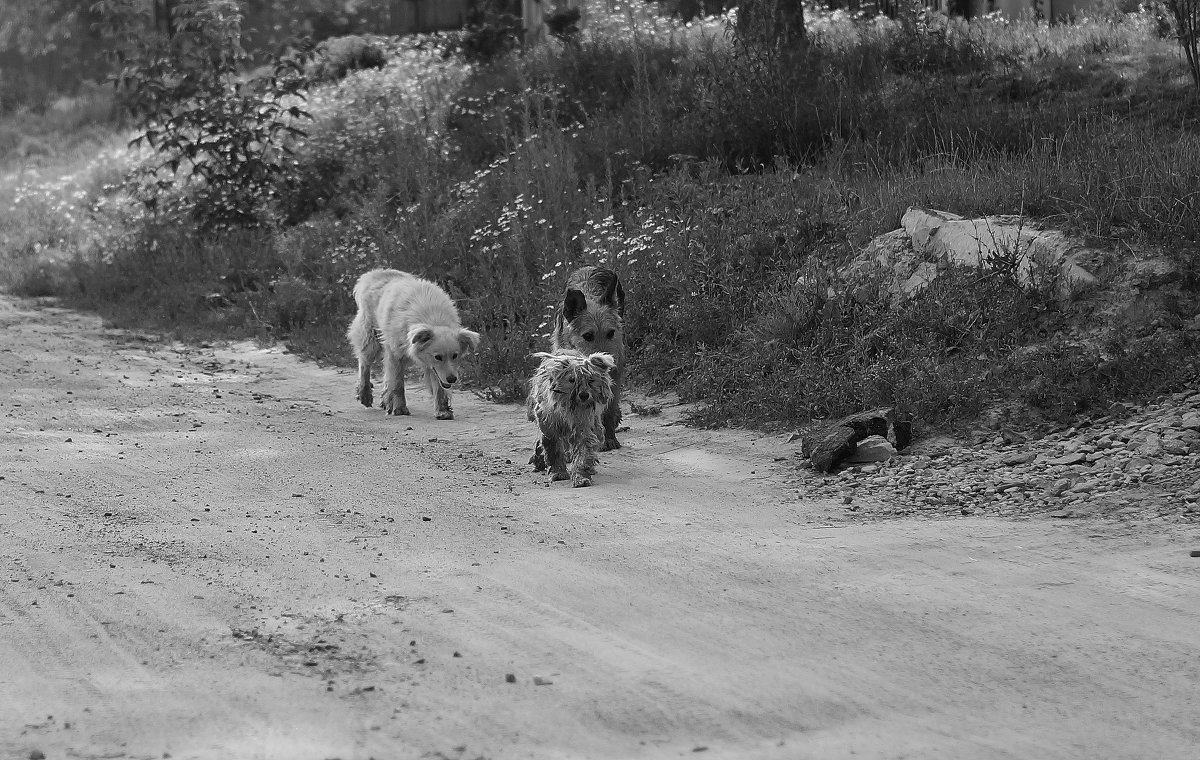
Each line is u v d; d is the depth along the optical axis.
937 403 10.57
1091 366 10.50
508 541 8.09
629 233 15.95
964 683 5.55
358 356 13.71
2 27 51.34
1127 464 8.89
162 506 9.11
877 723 5.18
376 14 43.00
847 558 7.36
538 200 17.75
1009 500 8.51
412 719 5.29
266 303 19.03
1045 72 18.91
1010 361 10.86
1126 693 5.38
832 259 13.86
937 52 20.20
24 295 23.08
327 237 20.86
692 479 9.82
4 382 14.61
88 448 11.20
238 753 4.97
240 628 6.45
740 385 12.21
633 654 6.00
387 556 7.76
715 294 14.02
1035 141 15.81
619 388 11.12
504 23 29.30
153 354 17.05
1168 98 16.70
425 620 6.54
